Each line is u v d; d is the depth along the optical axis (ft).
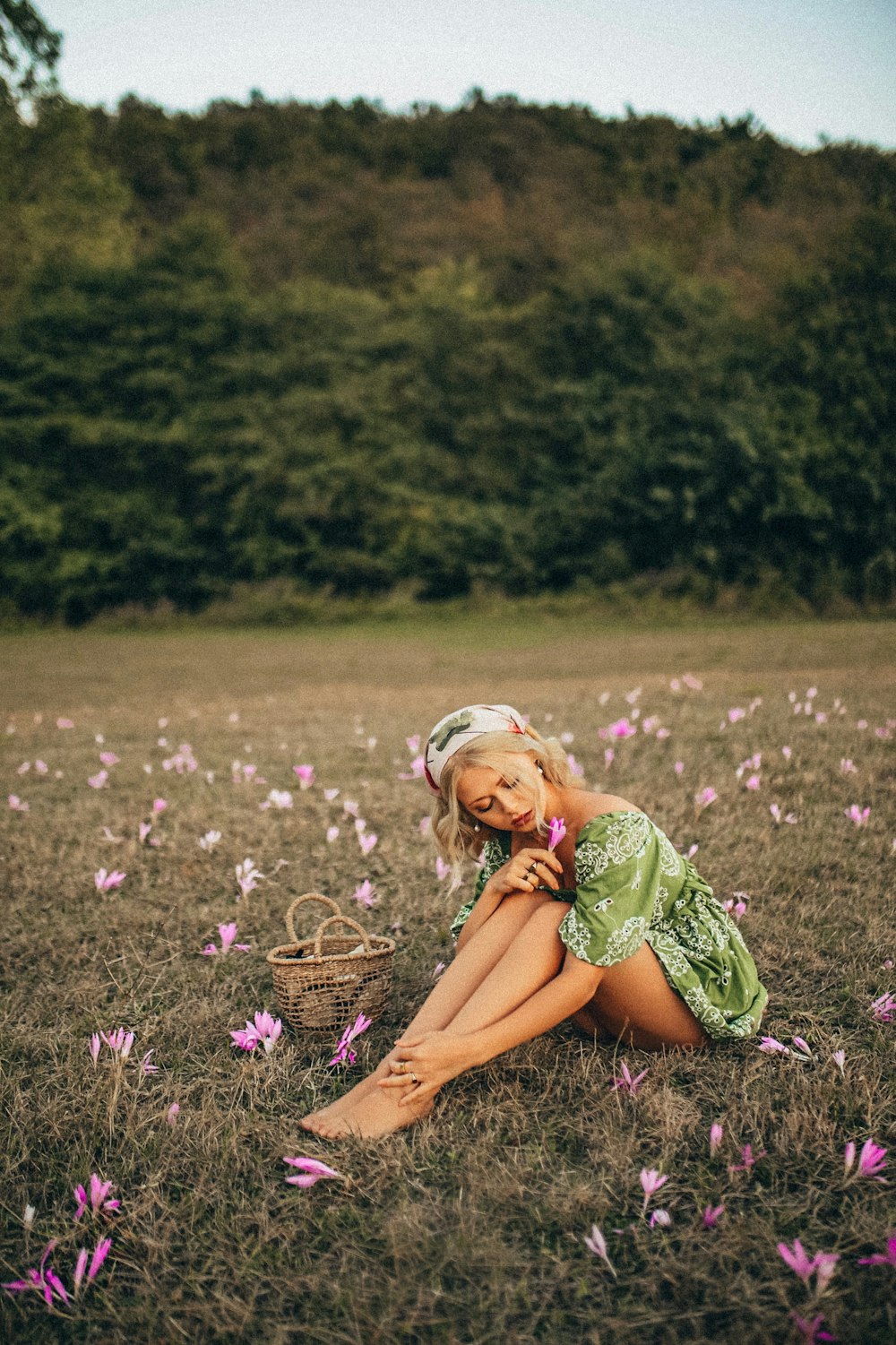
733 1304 5.11
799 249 84.33
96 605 76.74
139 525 76.59
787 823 13.94
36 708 31.71
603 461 74.69
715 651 43.19
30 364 76.74
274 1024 7.93
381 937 8.84
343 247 119.34
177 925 11.16
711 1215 5.58
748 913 10.50
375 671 40.68
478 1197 6.07
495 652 47.44
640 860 7.02
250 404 77.36
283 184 171.12
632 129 198.29
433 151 196.13
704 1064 7.48
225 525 75.97
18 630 73.41
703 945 7.54
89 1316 5.38
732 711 19.85
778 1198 5.96
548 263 96.02
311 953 8.78
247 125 201.26
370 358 80.43
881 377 70.49
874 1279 5.24
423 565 78.28
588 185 175.32
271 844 14.11
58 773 19.36
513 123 196.44
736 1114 6.77
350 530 78.84
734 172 169.48
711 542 71.72
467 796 7.32
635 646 47.88
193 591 77.46
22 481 75.92
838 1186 6.01
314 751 21.24
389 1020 8.57
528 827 7.37
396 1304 5.24
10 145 90.07
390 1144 6.56
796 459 68.33
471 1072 7.56
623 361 75.36
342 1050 7.61
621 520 73.97
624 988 7.27
